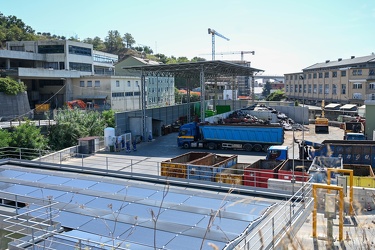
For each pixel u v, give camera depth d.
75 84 64.25
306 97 99.81
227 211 10.23
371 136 38.75
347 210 13.96
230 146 36.66
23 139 32.34
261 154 34.44
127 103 67.75
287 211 10.27
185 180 13.64
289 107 64.12
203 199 11.41
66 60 66.19
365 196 15.34
